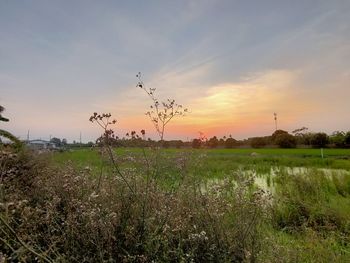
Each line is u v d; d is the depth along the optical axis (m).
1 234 3.21
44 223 3.65
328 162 19.22
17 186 5.11
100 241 3.25
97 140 3.83
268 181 10.39
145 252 3.20
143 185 4.07
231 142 68.00
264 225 4.89
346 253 4.21
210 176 9.04
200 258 3.36
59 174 5.15
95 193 3.86
